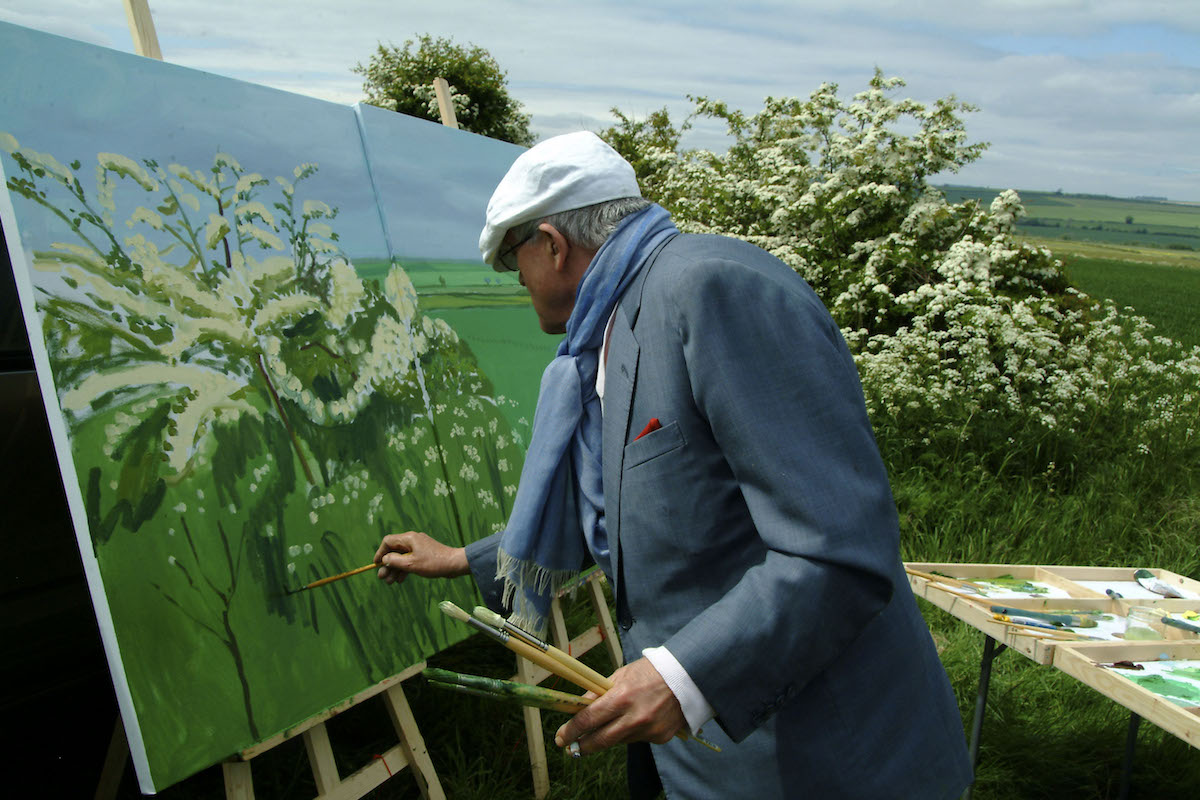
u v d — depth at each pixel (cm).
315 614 184
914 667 130
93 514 147
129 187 168
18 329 191
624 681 109
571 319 136
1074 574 254
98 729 217
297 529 185
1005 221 632
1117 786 255
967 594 227
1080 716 286
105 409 153
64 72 162
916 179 688
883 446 477
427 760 203
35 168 152
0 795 192
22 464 192
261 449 182
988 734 270
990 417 484
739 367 111
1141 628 204
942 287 572
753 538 122
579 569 163
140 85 177
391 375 227
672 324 118
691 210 831
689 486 121
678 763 137
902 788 125
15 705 194
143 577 152
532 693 112
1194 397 529
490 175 301
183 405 167
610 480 130
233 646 164
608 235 131
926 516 427
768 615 106
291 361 196
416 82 1625
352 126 241
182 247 176
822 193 690
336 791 182
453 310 262
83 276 155
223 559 167
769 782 125
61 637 202
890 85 704
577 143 134
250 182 198
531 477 153
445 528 230
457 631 225
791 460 108
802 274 679
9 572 190
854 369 123
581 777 238
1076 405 493
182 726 151
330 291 214
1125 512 441
